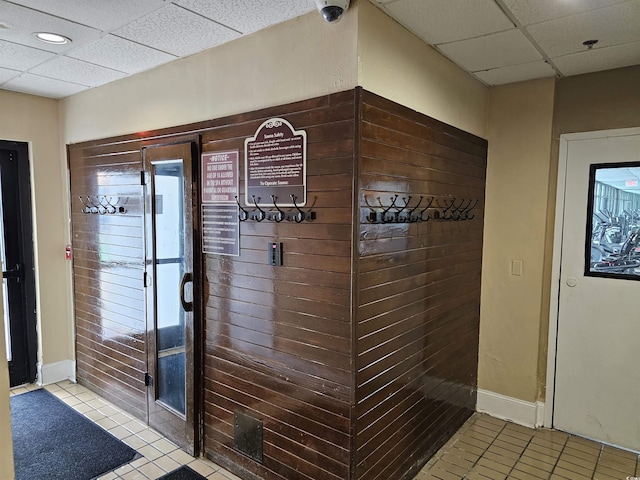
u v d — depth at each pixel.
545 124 2.88
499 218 3.08
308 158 1.98
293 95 2.02
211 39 2.25
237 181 2.29
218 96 2.36
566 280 2.89
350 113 1.83
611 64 2.60
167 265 2.73
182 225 2.61
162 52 2.46
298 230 2.04
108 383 3.31
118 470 2.46
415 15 1.96
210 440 2.56
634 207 2.65
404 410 2.30
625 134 2.65
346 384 1.92
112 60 2.60
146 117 2.82
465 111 2.76
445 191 2.57
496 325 3.13
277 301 2.15
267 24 2.07
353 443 1.92
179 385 2.71
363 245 1.89
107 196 3.17
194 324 2.54
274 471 2.22
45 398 3.37
